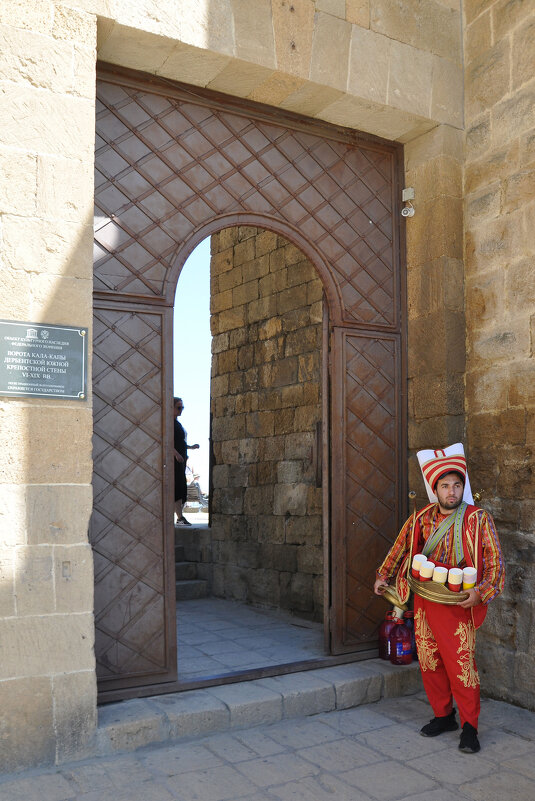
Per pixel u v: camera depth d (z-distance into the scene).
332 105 4.46
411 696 4.38
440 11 4.78
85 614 3.34
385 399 4.82
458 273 4.73
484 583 3.59
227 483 7.11
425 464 3.87
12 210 3.28
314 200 4.61
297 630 5.55
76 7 3.49
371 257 4.83
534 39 4.36
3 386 3.21
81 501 3.36
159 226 4.02
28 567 3.23
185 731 3.61
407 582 3.86
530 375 4.27
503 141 4.54
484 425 4.56
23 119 3.33
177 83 4.13
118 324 3.86
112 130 3.93
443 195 4.70
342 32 4.34
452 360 4.64
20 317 3.27
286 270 6.43
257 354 6.78
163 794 3.05
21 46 3.35
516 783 3.23
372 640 4.69
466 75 4.83
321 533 5.82
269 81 4.17
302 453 6.08
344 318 4.67
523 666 4.16
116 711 3.61
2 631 3.17
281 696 3.92
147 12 3.69
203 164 4.20
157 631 3.89
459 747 3.55
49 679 3.26
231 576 6.96
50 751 3.26
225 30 3.93
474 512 3.74
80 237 3.43
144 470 3.89
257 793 3.09
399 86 4.54
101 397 3.79
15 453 3.23
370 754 3.51
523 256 4.36
